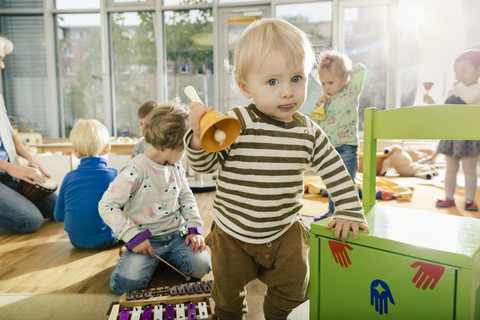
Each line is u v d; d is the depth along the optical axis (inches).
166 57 164.7
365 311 27.9
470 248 24.2
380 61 152.9
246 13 159.0
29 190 75.6
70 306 41.2
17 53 164.6
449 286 23.8
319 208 83.5
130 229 44.9
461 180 115.3
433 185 109.1
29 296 43.6
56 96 166.1
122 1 161.6
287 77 28.3
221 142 25.4
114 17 163.3
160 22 161.3
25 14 162.6
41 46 163.9
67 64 165.9
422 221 31.0
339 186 31.9
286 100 28.4
